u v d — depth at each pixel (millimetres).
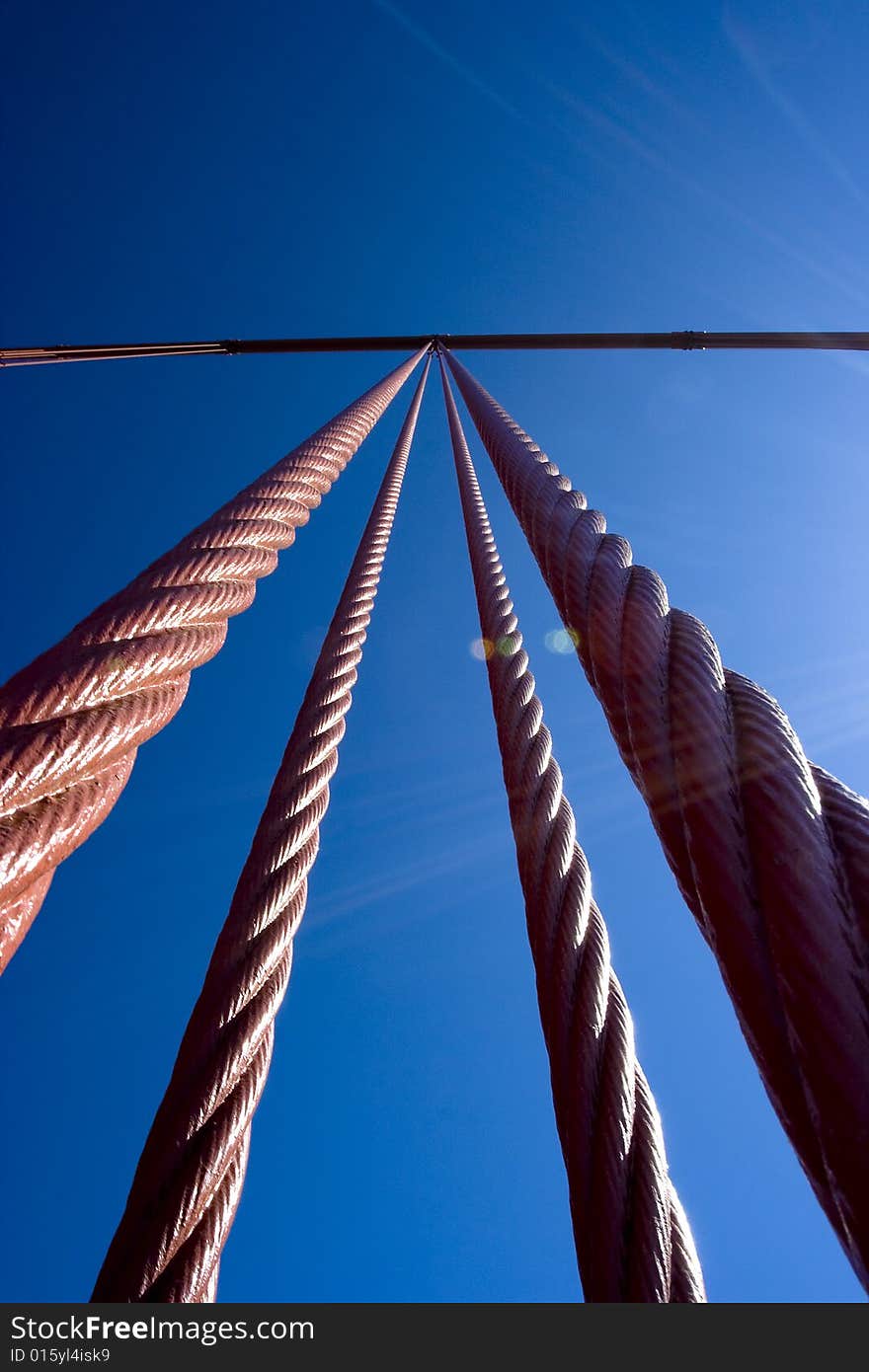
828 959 831
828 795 997
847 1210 743
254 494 2203
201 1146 1559
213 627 1672
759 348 5332
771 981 875
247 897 2029
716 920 931
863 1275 725
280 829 2236
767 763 999
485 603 2811
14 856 1068
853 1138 745
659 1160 1293
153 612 1484
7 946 1072
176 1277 1415
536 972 1631
